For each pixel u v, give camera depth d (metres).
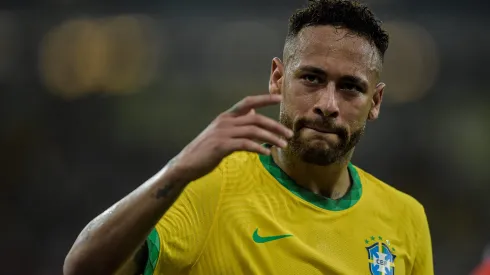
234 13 65.12
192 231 9.15
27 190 62.31
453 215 63.81
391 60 65.56
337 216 10.24
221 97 65.81
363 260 10.16
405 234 10.80
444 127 65.69
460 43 64.75
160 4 65.06
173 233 8.95
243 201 9.73
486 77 64.81
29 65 63.75
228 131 8.09
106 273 8.24
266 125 8.09
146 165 65.12
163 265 8.91
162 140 65.75
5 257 58.22
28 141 63.53
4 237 59.56
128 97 66.00
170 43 65.75
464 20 64.06
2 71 63.47
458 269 60.84
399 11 64.50
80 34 64.38
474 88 65.12
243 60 65.62
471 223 63.19
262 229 9.64
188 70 66.06
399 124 66.19
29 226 60.78
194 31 65.50
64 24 63.97
